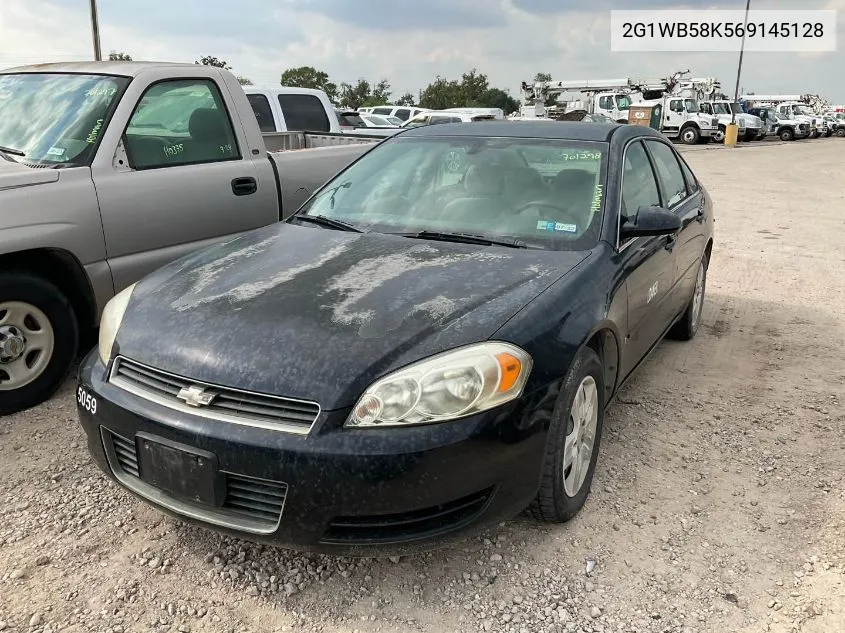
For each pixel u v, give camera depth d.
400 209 3.61
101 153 4.11
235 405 2.36
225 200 4.73
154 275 3.17
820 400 4.25
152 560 2.69
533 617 2.46
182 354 2.49
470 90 87.00
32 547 2.75
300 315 2.56
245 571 2.65
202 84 4.76
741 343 5.27
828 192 15.09
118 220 4.12
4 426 3.69
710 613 2.49
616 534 2.91
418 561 2.73
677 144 35.53
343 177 4.03
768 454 3.60
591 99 38.78
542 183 3.54
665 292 4.03
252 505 2.35
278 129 9.13
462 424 2.31
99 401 2.60
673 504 3.14
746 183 16.91
